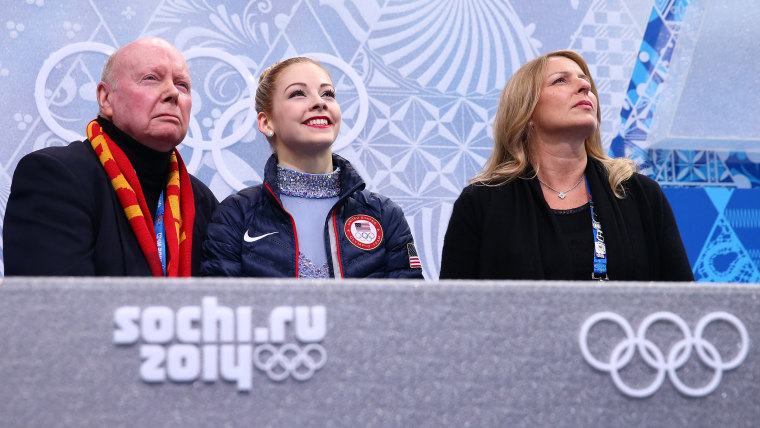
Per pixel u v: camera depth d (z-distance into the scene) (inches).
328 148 86.5
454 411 34.1
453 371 34.4
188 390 33.4
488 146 128.9
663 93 132.9
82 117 117.3
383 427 33.8
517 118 91.0
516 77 94.1
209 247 80.7
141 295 33.7
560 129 88.7
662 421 35.2
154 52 82.3
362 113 125.6
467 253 88.0
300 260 80.1
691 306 36.2
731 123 130.3
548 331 35.1
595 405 34.9
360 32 127.6
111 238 74.9
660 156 132.4
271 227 81.6
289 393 33.7
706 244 129.3
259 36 124.4
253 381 33.7
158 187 84.9
